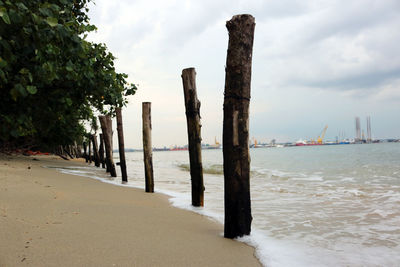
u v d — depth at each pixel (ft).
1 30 14.01
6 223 8.09
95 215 10.93
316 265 8.28
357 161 74.64
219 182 33.01
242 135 9.96
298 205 18.38
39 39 15.37
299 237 11.16
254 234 11.00
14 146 49.03
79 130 54.29
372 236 11.48
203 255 8.03
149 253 7.61
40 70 18.38
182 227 11.03
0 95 21.13
